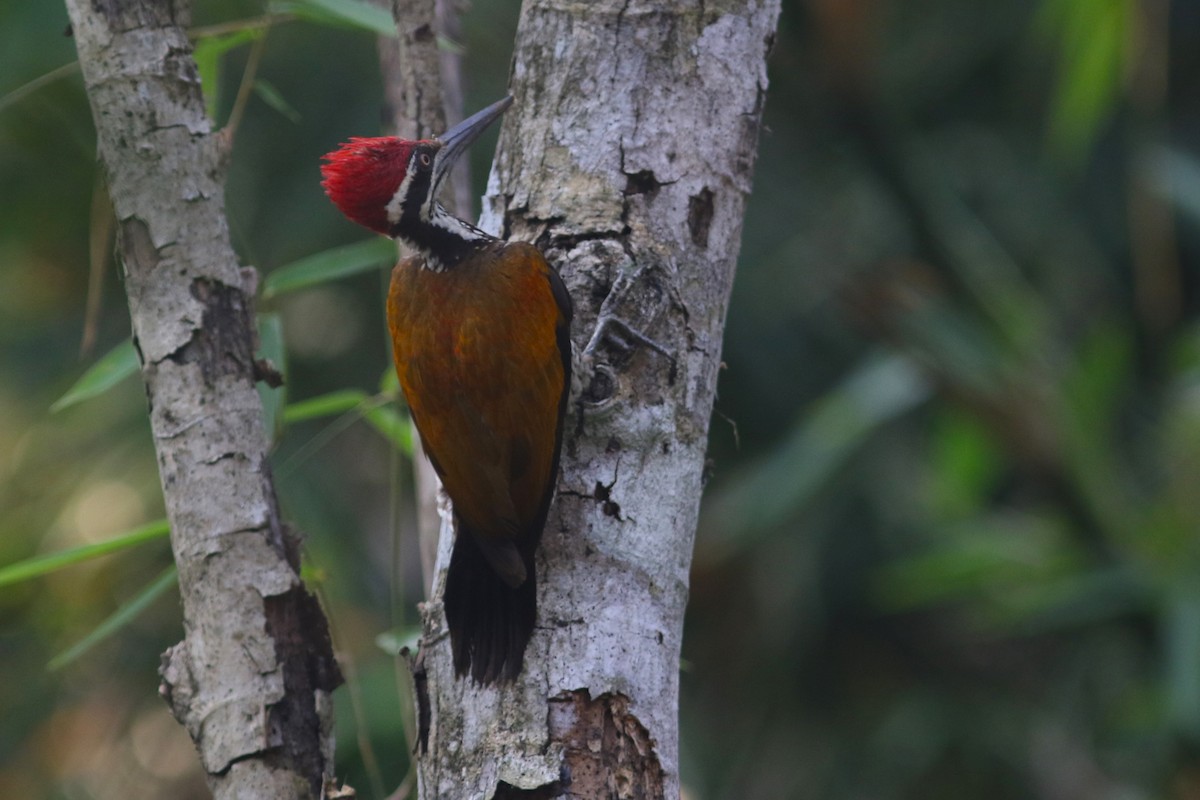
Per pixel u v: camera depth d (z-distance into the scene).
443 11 7.79
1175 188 12.82
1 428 14.22
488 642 5.11
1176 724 11.26
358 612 13.57
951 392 12.06
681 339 5.65
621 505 5.39
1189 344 12.13
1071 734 13.59
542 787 4.82
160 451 5.42
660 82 5.77
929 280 12.53
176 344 5.37
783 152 14.48
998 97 15.32
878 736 14.20
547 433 5.55
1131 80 11.61
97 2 5.37
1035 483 12.16
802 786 14.16
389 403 7.44
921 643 14.78
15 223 13.45
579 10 5.83
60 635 14.23
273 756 5.23
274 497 5.48
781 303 14.18
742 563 14.70
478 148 13.09
